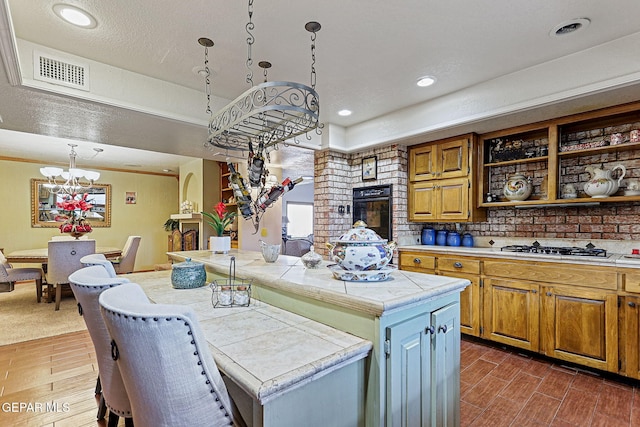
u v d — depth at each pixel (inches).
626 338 90.0
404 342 50.6
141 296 45.9
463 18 76.5
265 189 89.0
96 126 118.6
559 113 107.3
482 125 121.2
